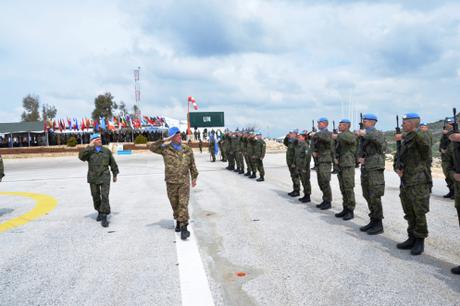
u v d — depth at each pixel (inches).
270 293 154.4
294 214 307.4
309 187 362.6
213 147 1004.6
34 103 3193.9
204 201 378.6
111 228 276.7
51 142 1893.5
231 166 742.5
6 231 276.1
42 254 216.8
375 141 239.9
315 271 177.3
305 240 229.5
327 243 222.2
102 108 2989.7
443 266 181.0
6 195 474.3
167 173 248.2
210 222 285.9
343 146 284.5
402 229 251.8
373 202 241.6
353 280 165.6
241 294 154.4
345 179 282.5
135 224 287.6
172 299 151.4
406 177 201.6
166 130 1978.3
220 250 214.2
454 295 148.9
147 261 198.5
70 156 1640.0
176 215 258.1
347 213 287.1
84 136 1891.0
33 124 1904.5
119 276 178.2
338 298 148.2
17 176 761.0
